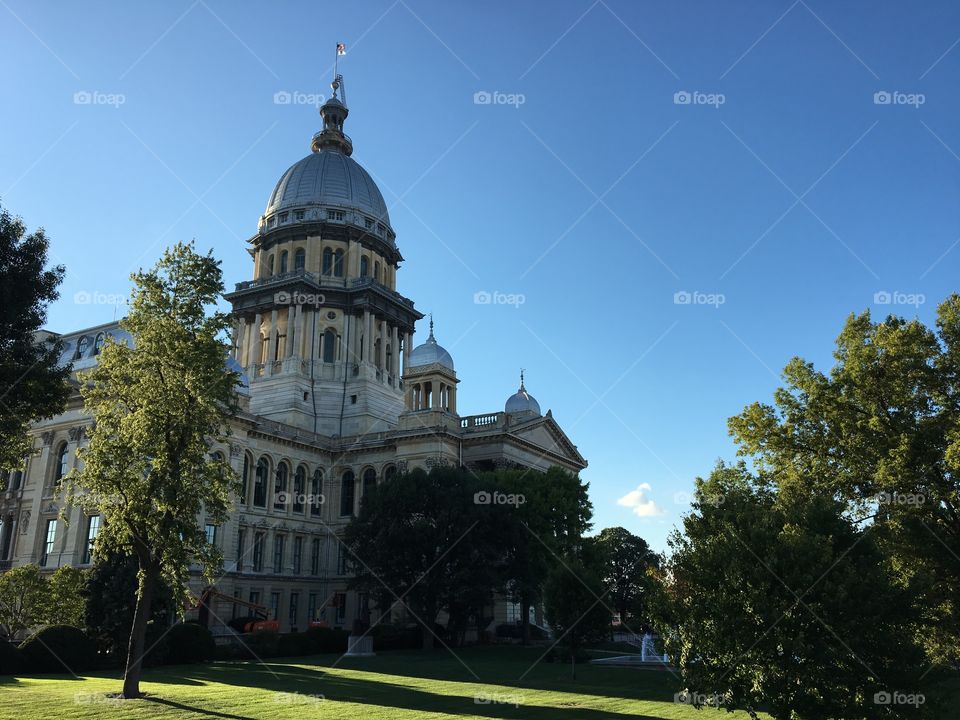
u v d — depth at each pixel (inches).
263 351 4210.1
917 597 872.9
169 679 1526.8
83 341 3238.2
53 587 2005.4
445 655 2309.3
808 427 1776.6
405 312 4571.9
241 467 3213.6
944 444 1505.9
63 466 2972.4
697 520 1059.9
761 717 1066.1
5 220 1496.1
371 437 3676.2
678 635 937.5
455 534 2554.1
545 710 1114.7
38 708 1021.8
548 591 1727.4
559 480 3137.3
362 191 4697.3
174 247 1348.4
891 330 1667.1
